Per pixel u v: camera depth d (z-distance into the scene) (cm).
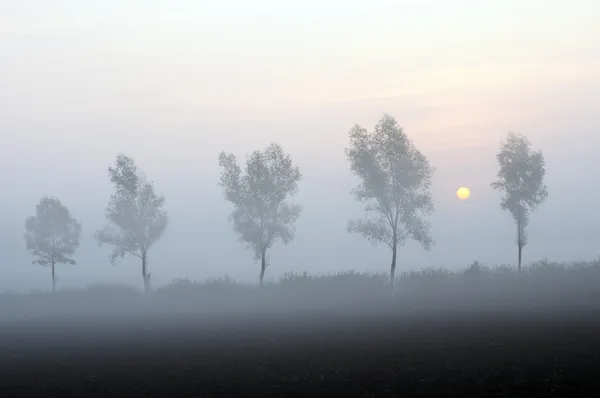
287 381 2555
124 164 8794
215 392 2386
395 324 4631
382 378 2494
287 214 8406
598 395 1969
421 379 2416
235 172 8338
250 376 2716
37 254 9975
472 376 2395
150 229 8900
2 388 2678
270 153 8350
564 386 2103
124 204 8788
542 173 7738
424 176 7388
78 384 2714
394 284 7956
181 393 2398
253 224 8325
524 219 7775
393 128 7425
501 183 7831
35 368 3247
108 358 3541
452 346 3244
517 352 2873
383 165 7412
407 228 7388
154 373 2923
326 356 3216
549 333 3434
